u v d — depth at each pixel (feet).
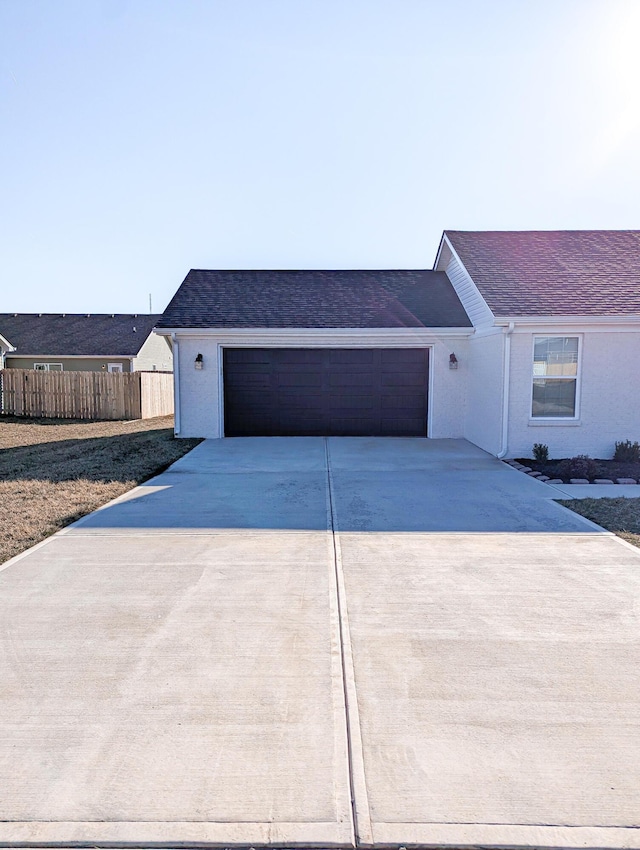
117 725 8.77
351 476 28.71
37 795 7.37
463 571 15.29
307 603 13.19
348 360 44.57
